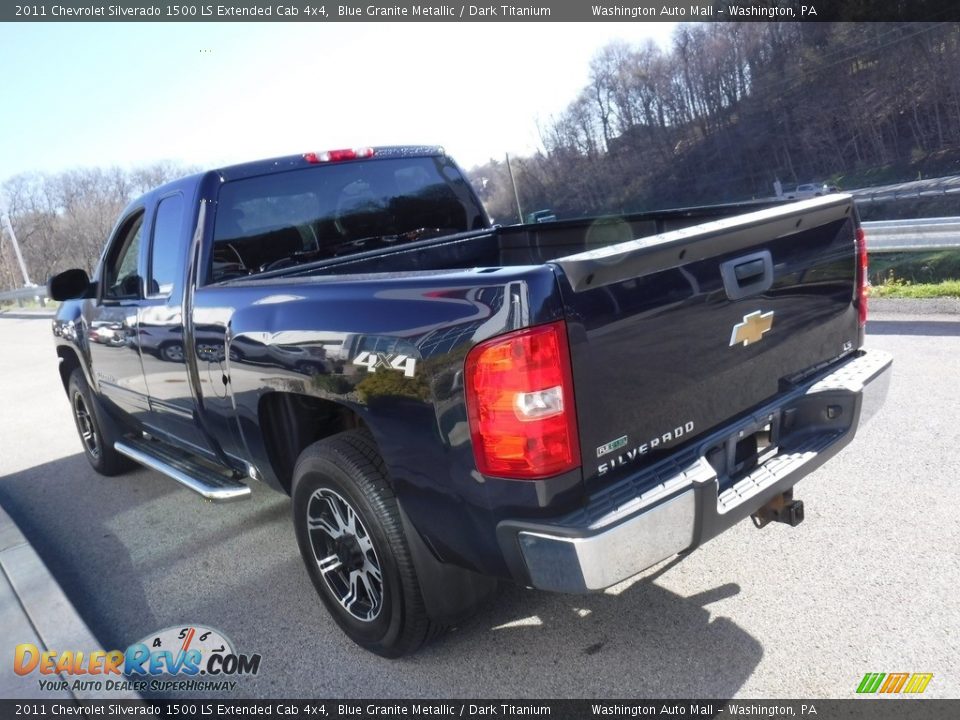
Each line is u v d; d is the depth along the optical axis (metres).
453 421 2.36
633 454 2.45
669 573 3.35
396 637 2.88
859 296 3.35
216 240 3.73
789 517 2.86
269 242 3.94
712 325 2.62
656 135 64.31
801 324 3.02
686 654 2.81
